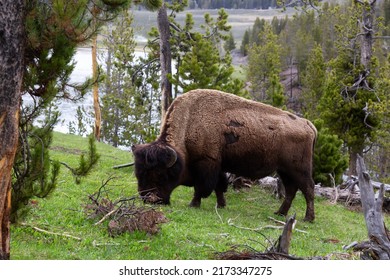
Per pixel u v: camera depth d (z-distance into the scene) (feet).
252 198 43.50
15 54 19.08
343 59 96.73
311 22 206.39
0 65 18.71
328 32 188.75
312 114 124.16
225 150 36.06
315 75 135.74
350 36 93.40
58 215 29.53
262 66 167.63
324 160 50.67
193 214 34.24
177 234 28.55
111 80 117.08
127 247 25.45
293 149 36.91
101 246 25.29
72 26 21.49
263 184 47.26
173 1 70.85
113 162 52.60
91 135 26.40
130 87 114.32
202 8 485.56
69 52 21.72
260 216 37.29
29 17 20.89
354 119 92.94
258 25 265.13
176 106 35.50
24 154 22.67
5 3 18.58
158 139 35.06
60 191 35.96
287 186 38.27
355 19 92.68
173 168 33.76
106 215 28.27
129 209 28.22
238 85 56.24
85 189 37.88
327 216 41.01
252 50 176.14
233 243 28.14
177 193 41.91
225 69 60.59
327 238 33.63
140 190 33.55
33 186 24.38
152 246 25.93
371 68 93.25
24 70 21.15
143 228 27.37
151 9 36.19
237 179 44.96
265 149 36.32
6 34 18.71
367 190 23.80
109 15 22.75
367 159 125.90
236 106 36.68
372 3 88.28
